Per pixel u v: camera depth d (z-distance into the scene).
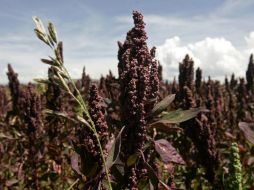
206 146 0.87
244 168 0.93
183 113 0.51
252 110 1.79
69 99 1.23
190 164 0.94
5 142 1.13
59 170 1.00
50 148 1.00
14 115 1.37
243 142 1.19
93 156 0.52
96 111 0.53
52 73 0.42
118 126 0.54
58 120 1.04
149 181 0.51
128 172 0.51
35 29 0.41
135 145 0.52
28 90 1.04
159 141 0.51
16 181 0.96
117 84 0.66
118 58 0.67
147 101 0.52
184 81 1.47
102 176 0.51
